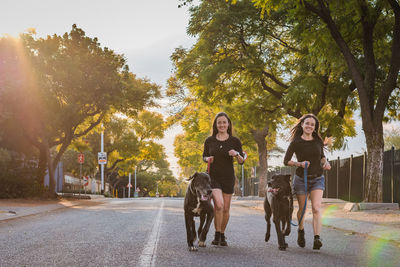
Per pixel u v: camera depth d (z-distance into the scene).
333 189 23.31
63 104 24.59
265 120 23.11
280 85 21.27
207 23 20.38
